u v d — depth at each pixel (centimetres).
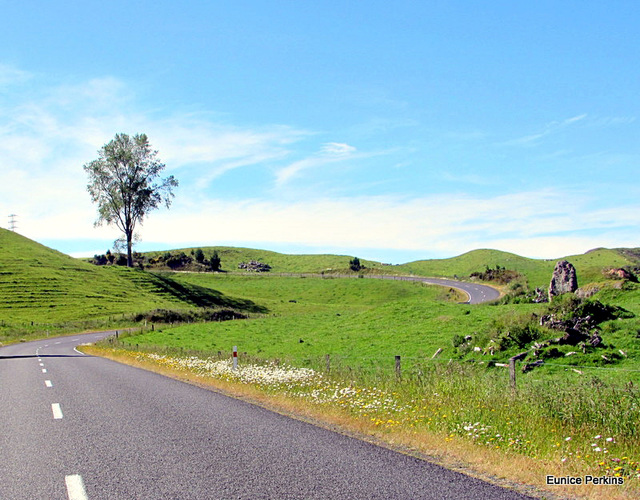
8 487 629
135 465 709
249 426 962
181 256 14988
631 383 1098
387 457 745
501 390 1187
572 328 2061
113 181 9550
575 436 859
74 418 1059
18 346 4350
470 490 608
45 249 11794
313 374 1642
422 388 1280
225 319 7300
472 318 3106
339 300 9831
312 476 655
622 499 597
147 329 5409
